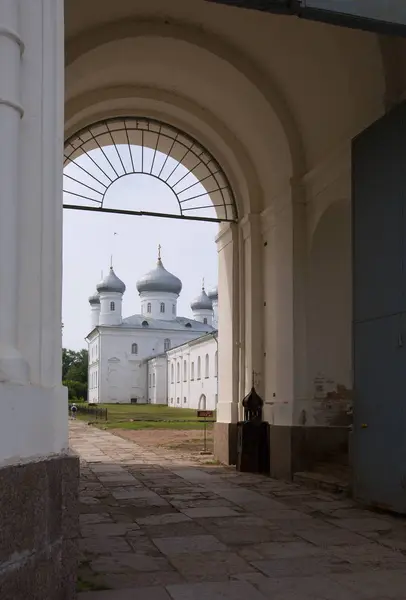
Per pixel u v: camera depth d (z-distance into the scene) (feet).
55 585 11.23
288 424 34.88
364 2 16.05
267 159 38.73
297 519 22.93
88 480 33.71
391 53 26.61
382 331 24.85
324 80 31.58
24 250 11.94
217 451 43.65
